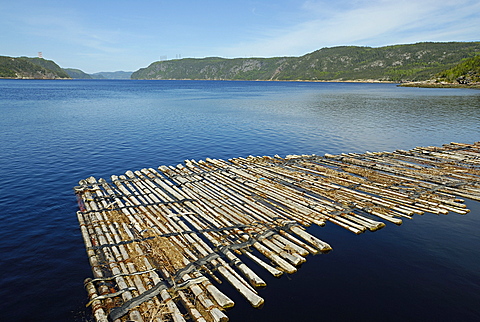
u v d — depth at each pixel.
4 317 9.67
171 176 23.56
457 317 9.64
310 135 40.44
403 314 9.74
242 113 60.78
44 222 16.14
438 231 15.20
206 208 17.39
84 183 21.80
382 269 12.06
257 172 24.23
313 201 18.41
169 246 13.27
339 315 9.69
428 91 129.88
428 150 31.80
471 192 19.95
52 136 36.88
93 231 14.97
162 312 9.61
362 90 150.75
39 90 127.56
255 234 14.35
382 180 22.67
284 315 9.66
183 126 45.72
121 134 39.16
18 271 11.95
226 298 10.05
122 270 11.68
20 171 24.39
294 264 12.22
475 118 54.62
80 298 10.57
